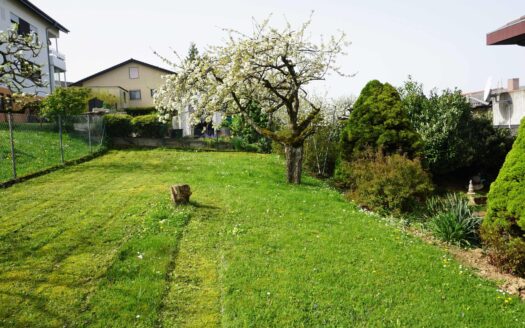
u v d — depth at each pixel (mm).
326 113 18406
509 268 6105
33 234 6723
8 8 23562
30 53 25078
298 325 4375
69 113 20094
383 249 6555
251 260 5906
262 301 4797
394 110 12852
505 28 8961
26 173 11781
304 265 5789
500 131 17828
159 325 4363
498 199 6547
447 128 17125
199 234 6965
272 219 7922
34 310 4457
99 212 8062
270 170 14602
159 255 5988
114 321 4344
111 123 21156
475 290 5312
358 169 11562
